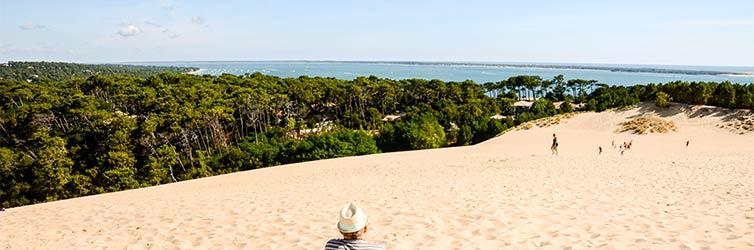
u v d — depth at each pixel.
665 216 9.45
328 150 51.53
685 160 24.86
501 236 8.28
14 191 39.41
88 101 63.59
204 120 58.53
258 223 10.87
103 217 13.16
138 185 41.47
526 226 8.96
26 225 13.05
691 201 11.48
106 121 52.09
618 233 8.06
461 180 17.61
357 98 96.81
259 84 96.38
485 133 71.19
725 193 12.75
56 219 13.53
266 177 27.27
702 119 58.47
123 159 43.47
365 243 4.03
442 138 67.38
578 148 45.12
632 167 21.19
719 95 61.03
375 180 19.47
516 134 60.88
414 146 61.84
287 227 10.25
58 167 40.31
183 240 9.77
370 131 83.12
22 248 10.41
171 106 60.12
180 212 13.02
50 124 59.00
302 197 14.76
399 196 13.86
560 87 141.75
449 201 12.45
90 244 10.10
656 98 65.62
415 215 10.66
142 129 49.84
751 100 57.25
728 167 20.72
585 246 7.39
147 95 67.94
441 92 107.19
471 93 108.50
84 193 41.06
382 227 9.72
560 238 7.93
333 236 9.23
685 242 7.25
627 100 71.88
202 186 23.66
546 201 11.86
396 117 97.50
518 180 16.97
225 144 61.94
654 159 25.67
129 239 10.25
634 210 10.34
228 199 15.12
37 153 44.62
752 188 13.68
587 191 13.73
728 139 48.94
